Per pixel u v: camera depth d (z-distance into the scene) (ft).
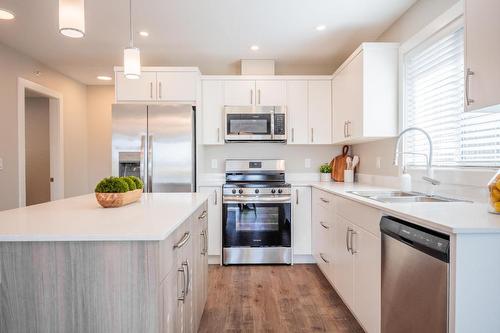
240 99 11.98
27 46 10.78
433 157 7.50
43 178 15.65
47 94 12.85
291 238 11.16
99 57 11.91
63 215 4.73
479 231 3.58
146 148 10.85
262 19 8.97
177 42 10.59
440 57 7.16
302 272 10.39
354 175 12.30
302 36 10.16
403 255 4.69
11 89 10.88
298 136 12.05
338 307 7.80
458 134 6.66
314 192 10.89
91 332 3.66
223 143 12.05
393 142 9.13
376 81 8.67
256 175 12.78
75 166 14.94
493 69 4.34
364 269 6.17
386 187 9.30
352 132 9.61
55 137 13.67
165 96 11.41
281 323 7.02
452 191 6.55
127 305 3.64
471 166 6.25
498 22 4.25
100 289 3.65
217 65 13.02
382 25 9.37
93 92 15.89
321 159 13.28
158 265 3.63
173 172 10.90
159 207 5.54
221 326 6.89
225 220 10.99
